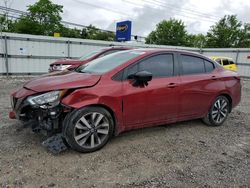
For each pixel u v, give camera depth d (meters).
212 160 3.32
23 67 13.59
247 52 18.89
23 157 3.11
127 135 4.07
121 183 2.67
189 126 4.75
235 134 4.44
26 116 3.44
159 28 54.75
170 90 3.95
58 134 3.40
